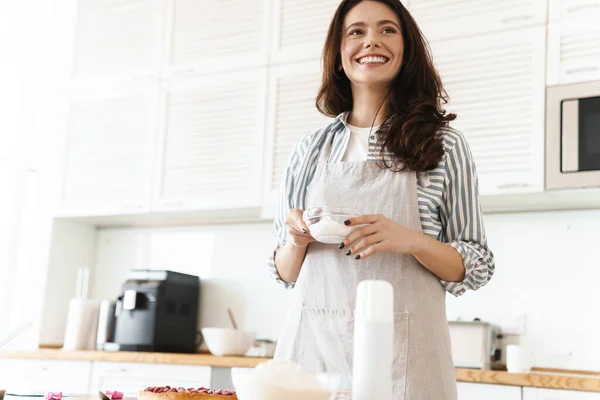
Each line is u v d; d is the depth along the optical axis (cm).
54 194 405
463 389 270
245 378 104
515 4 304
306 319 149
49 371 357
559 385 252
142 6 401
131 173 386
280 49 358
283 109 351
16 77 434
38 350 361
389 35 171
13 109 430
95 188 395
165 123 381
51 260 402
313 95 345
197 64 379
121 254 423
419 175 159
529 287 319
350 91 187
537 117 293
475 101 306
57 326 403
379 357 98
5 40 438
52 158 410
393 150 158
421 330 144
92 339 381
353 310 145
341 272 149
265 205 347
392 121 165
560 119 288
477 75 307
